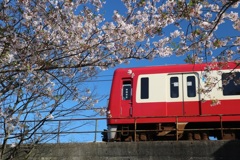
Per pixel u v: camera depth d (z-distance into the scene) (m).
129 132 13.47
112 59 8.12
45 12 7.91
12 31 7.45
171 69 13.60
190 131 13.12
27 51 7.62
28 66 7.32
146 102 13.45
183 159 11.33
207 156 11.16
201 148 11.30
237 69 12.52
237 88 12.62
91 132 12.80
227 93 12.68
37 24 7.97
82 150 12.42
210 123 13.02
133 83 13.77
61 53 7.85
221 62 8.88
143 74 13.80
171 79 13.55
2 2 7.61
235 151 10.99
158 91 13.47
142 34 8.08
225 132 12.87
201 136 13.00
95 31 8.12
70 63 7.91
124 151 11.98
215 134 13.15
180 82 13.41
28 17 7.86
